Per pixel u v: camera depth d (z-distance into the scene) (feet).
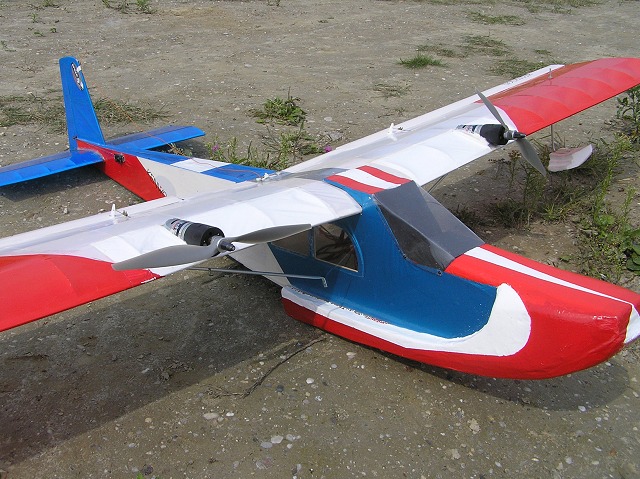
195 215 15.20
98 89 36.91
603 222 22.71
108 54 43.68
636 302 13.03
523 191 26.27
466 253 14.88
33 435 14.34
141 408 15.16
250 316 18.74
